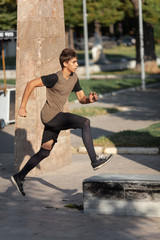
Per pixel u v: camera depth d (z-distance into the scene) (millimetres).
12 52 61406
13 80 32188
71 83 6980
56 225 6891
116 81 33281
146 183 7133
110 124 17438
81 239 6230
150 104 23344
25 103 6859
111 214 7344
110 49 76812
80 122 7051
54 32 10766
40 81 6832
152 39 39625
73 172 10633
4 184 9734
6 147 14086
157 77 37062
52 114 7082
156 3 33625
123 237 6258
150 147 12617
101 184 7355
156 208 7117
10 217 7375
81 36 80500
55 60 10805
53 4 10742
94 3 36094
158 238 6191
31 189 9203
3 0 36094
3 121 17469
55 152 10977
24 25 10477
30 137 10500
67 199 8352
